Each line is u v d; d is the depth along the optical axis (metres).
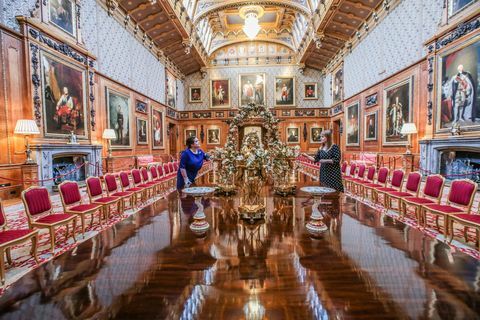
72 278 1.35
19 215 5.00
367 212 2.54
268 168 2.52
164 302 1.14
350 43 13.91
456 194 3.84
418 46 8.71
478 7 6.52
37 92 6.72
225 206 2.83
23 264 3.03
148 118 13.45
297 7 13.96
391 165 10.05
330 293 1.20
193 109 19.80
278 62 19.33
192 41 14.66
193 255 1.63
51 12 7.23
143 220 2.35
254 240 1.86
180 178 4.07
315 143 18.94
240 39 19.00
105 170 9.33
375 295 1.17
